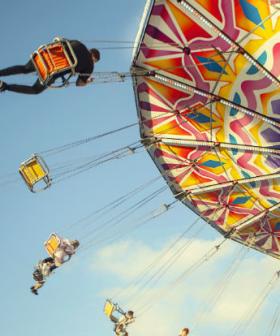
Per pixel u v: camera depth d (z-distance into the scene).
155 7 16.27
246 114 18.55
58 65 12.03
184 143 20.09
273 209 22.27
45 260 18.03
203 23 16.58
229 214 23.05
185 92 18.36
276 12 15.96
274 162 19.84
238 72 17.55
